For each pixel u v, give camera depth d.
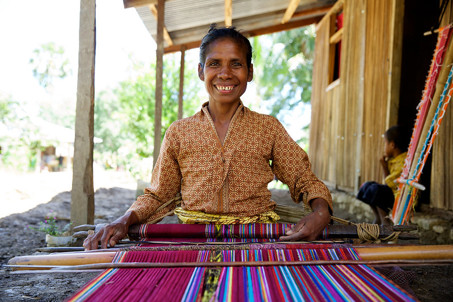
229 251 1.56
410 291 1.74
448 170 3.89
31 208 6.16
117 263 1.46
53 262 1.51
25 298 2.05
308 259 1.50
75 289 2.21
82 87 3.15
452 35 2.83
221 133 1.87
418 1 4.96
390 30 5.00
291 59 20.92
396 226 1.81
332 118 7.97
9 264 1.51
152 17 6.27
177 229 1.79
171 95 11.22
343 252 1.55
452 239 3.43
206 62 1.85
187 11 6.05
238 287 1.25
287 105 23.69
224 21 6.93
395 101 4.75
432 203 4.16
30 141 21.69
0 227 4.53
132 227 1.82
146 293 1.21
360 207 5.55
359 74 6.29
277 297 1.18
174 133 1.89
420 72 4.98
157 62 5.41
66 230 3.35
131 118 11.73
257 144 1.85
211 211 1.82
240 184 1.83
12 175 13.31
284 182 1.98
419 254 1.53
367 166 5.78
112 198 7.88
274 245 1.60
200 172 1.83
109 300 1.17
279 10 7.36
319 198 1.80
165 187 1.94
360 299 1.17
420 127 2.98
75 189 3.18
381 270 1.81
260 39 20.95
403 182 2.94
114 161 21.14
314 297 1.18
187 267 1.45
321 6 8.30
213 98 1.87
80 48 3.15
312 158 9.82
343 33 7.28
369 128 5.74
